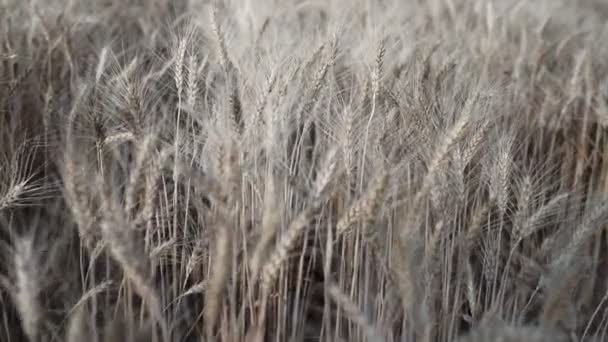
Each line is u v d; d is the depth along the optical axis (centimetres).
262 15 169
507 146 130
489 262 127
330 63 134
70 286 130
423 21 201
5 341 125
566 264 118
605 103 153
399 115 136
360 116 129
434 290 121
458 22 194
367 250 124
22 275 107
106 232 109
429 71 144
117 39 181
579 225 124
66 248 133
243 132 123
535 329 111
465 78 148
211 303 110
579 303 133
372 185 117
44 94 145
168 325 128
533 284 134
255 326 121
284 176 125
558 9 235
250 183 127
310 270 142
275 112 125
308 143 148
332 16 186
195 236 131
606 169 148
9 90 139
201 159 128
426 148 126
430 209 132
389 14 183
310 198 112
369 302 130
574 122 161
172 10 223
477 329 117
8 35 155
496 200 126
